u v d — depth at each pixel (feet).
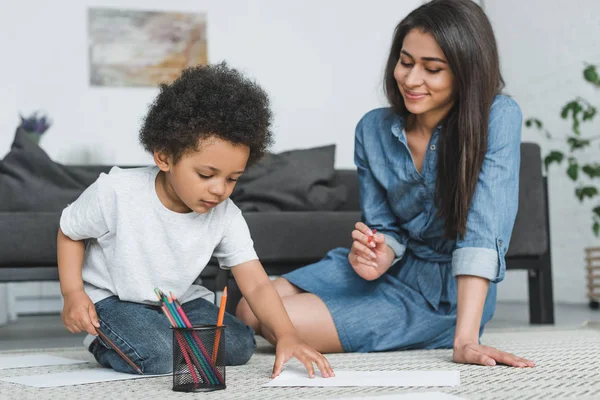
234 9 15.65
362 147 6.08
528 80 15.88
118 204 4.62
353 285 6.10
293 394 3.58
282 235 8.24
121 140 15.10
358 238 5.53
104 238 4.75
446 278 5.81
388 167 5.85
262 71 15.74
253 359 5.36
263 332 5.94
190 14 15.46
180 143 4.09
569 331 7.63
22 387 4.00
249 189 8.84
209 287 7.74
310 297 5.76
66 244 4.80
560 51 15.05
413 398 3.29
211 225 4.78
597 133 14.33
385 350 5.66
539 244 9.00
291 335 4.42
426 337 5.75
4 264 7.59
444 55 5.02
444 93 5.16
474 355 4.58
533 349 5.53
